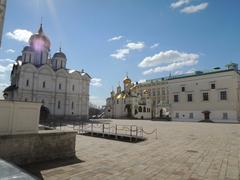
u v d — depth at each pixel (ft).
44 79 170.30
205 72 189.47
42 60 181.47
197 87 175.52
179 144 48.44
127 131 79.15
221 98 161.79
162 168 27.94
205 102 169.58
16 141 27.30
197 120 171.83
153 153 38.06
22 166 27.40
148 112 257.34
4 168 11.63
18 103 29.37
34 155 29.27
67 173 25.23
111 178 23.61
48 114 170.09
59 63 193.57
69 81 185.16
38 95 165.68
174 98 189.26
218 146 45.52
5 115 28.09
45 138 30.68
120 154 37.01
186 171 26.63
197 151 39.96
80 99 190.80
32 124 30.78
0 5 35.29
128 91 254.47
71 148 34.42
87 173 25.38
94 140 57.72
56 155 32.04
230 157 34.65
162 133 72.18
